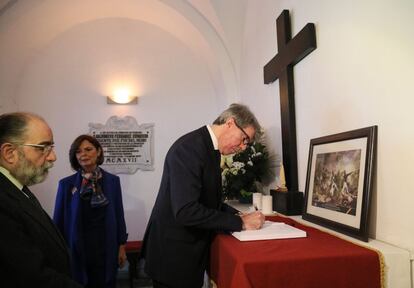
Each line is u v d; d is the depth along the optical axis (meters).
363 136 1.29
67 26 3.52
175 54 3.78
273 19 2.39
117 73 3.65
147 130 3.66
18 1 2.90
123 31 3.67
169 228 1.32
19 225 0.89
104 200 2.00
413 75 1.08
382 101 1.23
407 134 1.11
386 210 1.20
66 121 3.52
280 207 1.86
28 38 3.25
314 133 1.75
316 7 1.72
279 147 2.30
